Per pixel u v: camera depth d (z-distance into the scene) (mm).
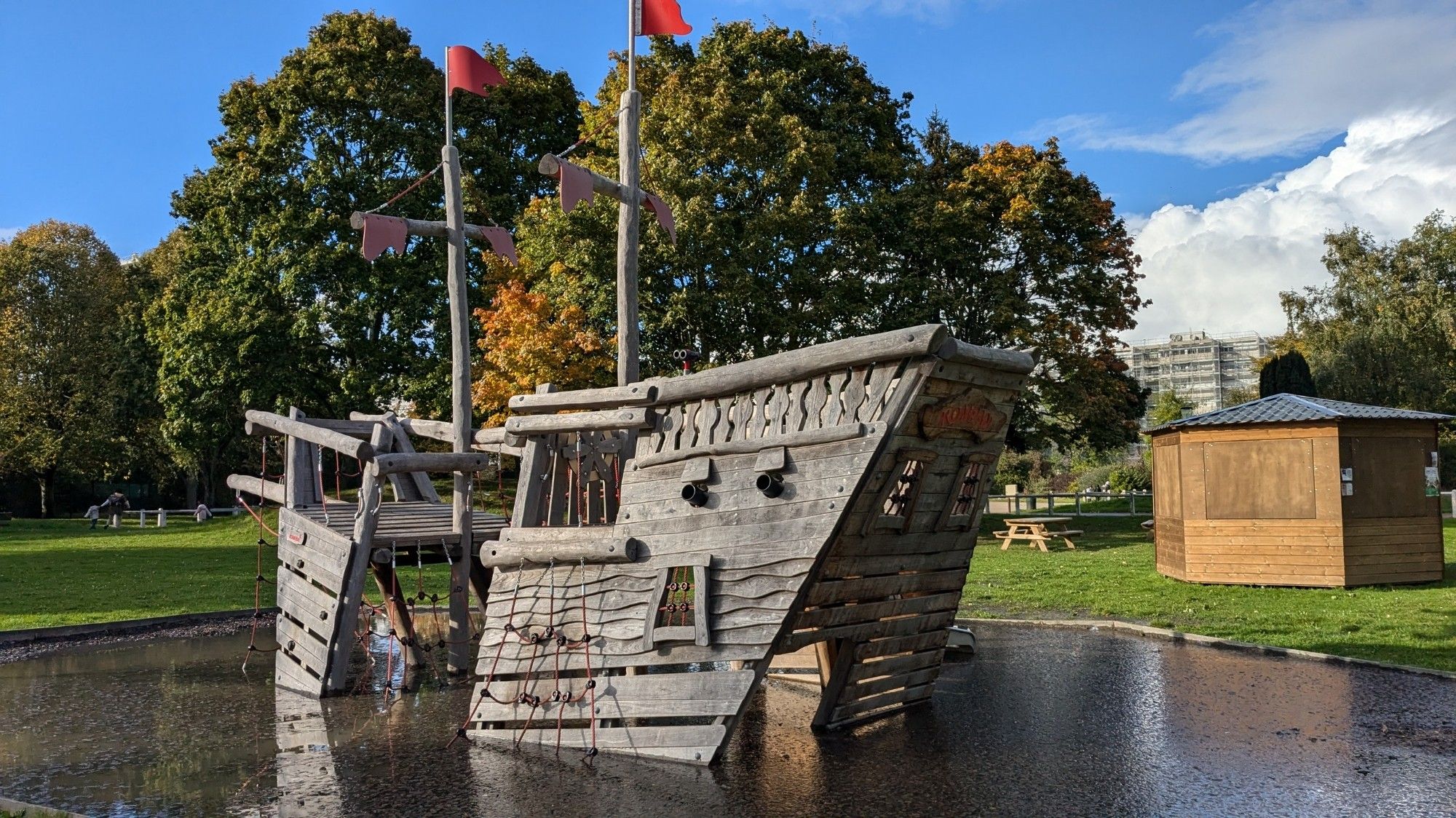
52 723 7973
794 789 5805
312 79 27094
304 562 9680
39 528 37000
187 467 44562
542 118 31406
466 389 10469
